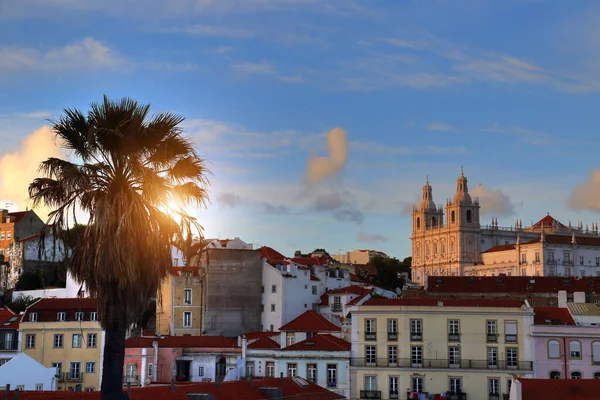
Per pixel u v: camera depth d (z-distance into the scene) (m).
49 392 54.50
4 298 179.00
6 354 111.50
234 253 160.12
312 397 69.81
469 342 109.81
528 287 155.00
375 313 112.31
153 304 159.75
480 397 108.12
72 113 36.56
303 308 161.25
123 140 36.03
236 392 63.75
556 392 74.38
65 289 168.25
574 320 113.00
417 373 109.69
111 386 35.09
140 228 35.31
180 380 118.88
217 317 156.25
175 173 37.50
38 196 35.56
